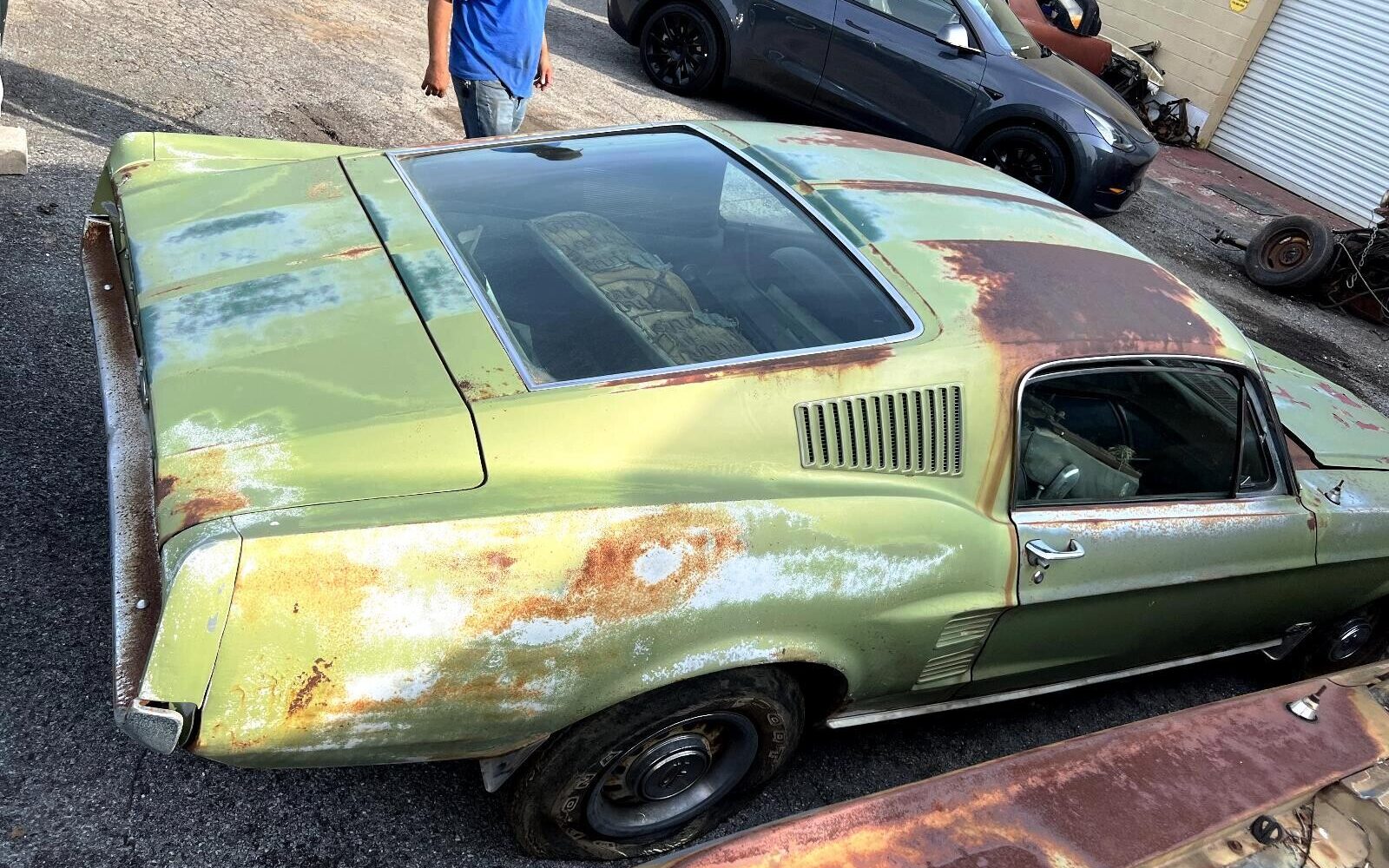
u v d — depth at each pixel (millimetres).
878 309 2230
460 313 1982
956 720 2982
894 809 1481
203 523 1524
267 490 1596
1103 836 1495
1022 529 2322
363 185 2477
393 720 1653
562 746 1897
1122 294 2570
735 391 1989
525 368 1897
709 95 8617
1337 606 3271
